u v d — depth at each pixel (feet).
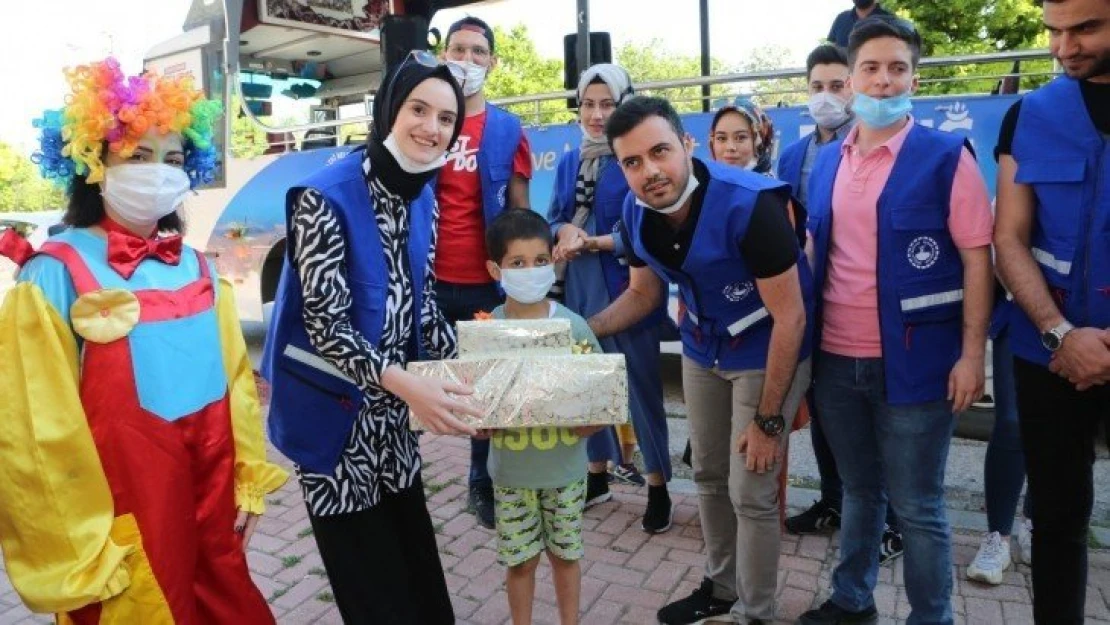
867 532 8.53
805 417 8.52
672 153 6.98
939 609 7.74
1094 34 6.04
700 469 8.79
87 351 5.82
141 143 5.99
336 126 21.15
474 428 6.82
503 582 10.66
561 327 7.43
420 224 7.43
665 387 21.06
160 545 5.87
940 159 7.14
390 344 7.07
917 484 7.59
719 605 9.12
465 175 11.18
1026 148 6.79
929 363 7.36
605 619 9.59
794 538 11.55
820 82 11.23
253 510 6.72
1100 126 6.42
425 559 7.82
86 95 5.71
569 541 8.29
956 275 7.30
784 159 12.01
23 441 5.52
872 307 7.61
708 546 9.05
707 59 20.95
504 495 8.20
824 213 7.89
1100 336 6.30
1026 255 6.89
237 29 21.47
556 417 6.95
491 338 7.38
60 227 6.36
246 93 22.30
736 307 7.73
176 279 6.34
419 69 6.70
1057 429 6.88
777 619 9.47
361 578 7.19
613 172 11.03
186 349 6.19
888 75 7.28
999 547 10.20
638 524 12.21
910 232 7.24
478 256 11.40
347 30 21.45
